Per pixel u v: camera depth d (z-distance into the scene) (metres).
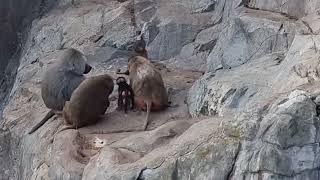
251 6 12.27
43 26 16.88
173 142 7.83
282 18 10.86
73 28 15.76
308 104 6.73
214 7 14.75
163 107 10.88
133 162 7.89
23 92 13.95
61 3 17.83
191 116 10.46
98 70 13.60
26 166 10.91
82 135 10.02
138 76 10.70
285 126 6.67
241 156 6.95
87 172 8.17
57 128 10.67
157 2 15.52
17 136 12.12
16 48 18.89
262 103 7.23
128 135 9.90
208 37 13.80
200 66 13.43
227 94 9.44
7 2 18.91
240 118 7.16
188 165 7.28
